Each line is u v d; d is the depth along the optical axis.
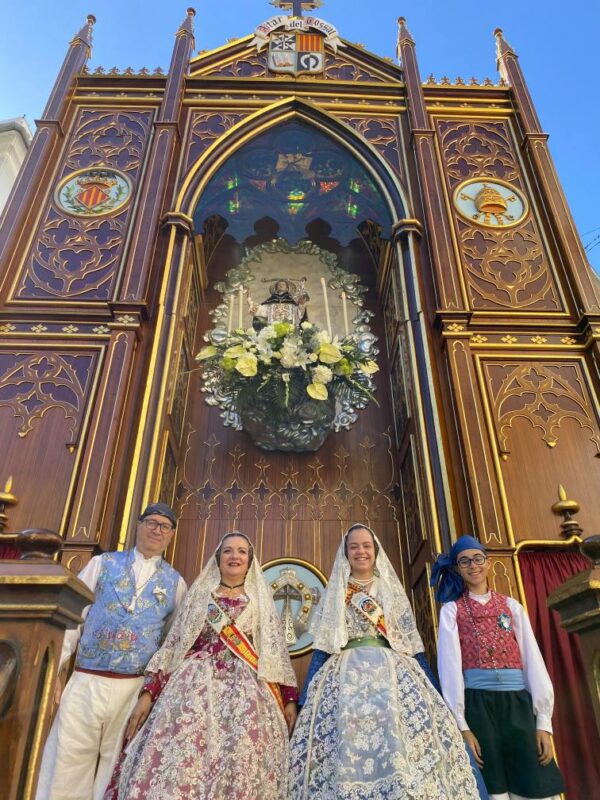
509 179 6.56
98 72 7.24
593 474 4.73
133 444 4.71
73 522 4.20
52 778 2.79
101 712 2.90
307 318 6.69
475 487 4.49
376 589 3.10
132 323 5.20
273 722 2.72
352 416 6.20
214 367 5.71
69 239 5.86
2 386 4.96
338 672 2.80
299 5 7.95
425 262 5.88
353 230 7.18
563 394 5.11
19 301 5.40
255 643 2.96
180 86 6.95
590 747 3.69
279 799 2.53
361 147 6.63
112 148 6.60
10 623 1.96
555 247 5.98
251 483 5.72
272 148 6.84
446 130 6.89
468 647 3.07
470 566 3.25
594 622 2.21
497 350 5.31
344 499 5.70
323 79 7.27
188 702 2.63
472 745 2.79
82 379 5.00
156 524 3.36
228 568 3.10
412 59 7.36
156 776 2.42
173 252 5.75
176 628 2.99
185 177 6.31
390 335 6.54
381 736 2.48
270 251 7.32
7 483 4.37
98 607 3.14
